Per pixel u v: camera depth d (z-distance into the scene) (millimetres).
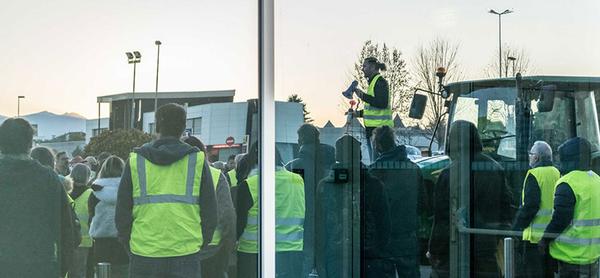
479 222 3744
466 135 3715
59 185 2855
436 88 3645
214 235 3129
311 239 3369
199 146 3098
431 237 3654
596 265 3941
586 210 3928
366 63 3490
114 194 2953
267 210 3230
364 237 3500
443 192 3670
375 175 3523
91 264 2916
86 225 2908
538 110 3844
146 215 3014
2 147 2770
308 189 3365
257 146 3213
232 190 3162
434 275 3656
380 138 3527
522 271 3824
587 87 3918
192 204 3086
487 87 3744
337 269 3438
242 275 3188
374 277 3529
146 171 3008
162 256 3039
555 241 3881
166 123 3029
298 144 3334
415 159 3613
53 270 2848
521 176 3820
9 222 2783
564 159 3891
